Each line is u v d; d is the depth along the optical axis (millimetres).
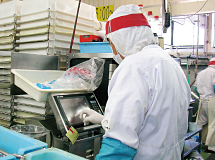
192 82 4344
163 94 815
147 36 978
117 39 981
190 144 2760
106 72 1573
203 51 5016
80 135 1194
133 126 746
